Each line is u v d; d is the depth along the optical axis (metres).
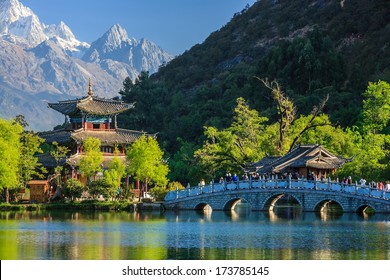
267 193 123.94
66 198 137.00
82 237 88.06
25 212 124.31
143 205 131.25
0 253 74.88
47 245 80.94
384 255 74.44
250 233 92.62
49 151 157.88
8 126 133.88
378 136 153.00
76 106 156.88
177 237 88.69
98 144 145.00
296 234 91.50
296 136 154.50
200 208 131.88
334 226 100.25
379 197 111.69
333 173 138.50
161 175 143.88
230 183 127.81
